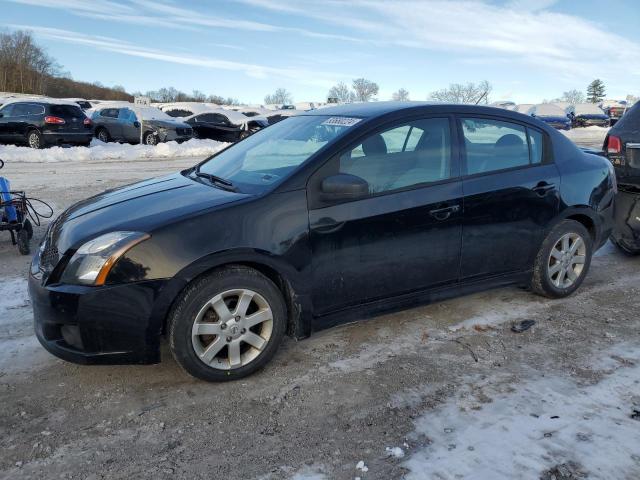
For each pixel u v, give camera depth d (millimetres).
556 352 3596
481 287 4090
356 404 2998
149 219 3066
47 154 14852
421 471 2449
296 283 3277
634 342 3740
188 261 2961
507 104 34406
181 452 2607
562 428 2750
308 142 3643
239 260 3096
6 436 2715
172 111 23203
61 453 2594
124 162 14727
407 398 3051
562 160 4367
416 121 3758
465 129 3932
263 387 3178
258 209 3160
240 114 21906
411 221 3600
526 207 4113
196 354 3092
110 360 2979
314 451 2607
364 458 2553
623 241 5645
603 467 2457
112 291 2881
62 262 3016
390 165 3590
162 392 3123
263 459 2555
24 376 3277
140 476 2443
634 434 2699
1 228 5453
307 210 3270
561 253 4395
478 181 3891
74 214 3471
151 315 2945
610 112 37438
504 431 2732
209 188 3541
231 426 2809
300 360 3492
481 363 3453
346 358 3520
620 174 5656
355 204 3412
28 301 4371
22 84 72375
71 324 2916
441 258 3799
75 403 3006
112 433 2748
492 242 4012
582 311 4289
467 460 2516
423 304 3840
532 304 4430
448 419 2846
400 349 3643
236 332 3176
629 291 4742
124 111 19781
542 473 2422
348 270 3447
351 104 4270
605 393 3084
